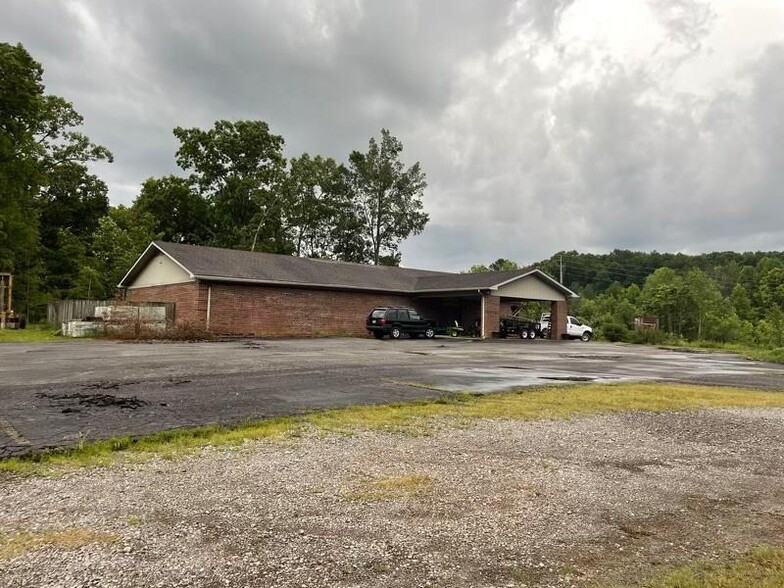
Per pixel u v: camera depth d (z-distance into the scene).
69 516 3.82
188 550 3.28
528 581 2.99
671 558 3.33
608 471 5.25
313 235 52.94
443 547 3.42
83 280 36.25
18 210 34.47
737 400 9.70
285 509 4.04
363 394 9.40
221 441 6.11
